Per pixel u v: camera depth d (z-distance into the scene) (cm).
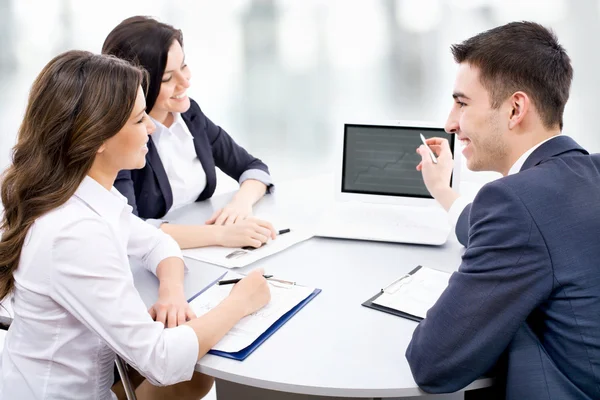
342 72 540
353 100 496
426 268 146
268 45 589
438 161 176
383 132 187
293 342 115
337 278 143
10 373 117
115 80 110
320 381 103
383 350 112
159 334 109
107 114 108
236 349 112
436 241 163
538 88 109
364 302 131
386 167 187
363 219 180
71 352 116
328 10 621
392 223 177
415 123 183
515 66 109
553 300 100
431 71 518
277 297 132
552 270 98
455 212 166
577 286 98
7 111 498
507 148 115
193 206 201
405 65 532
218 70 563
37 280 108
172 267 141
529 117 112
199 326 113
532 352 102
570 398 100
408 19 582
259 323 121
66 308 109
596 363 98
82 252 106
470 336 101
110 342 108
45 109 109
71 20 616
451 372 102
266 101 517
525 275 98
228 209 185
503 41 112
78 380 117
